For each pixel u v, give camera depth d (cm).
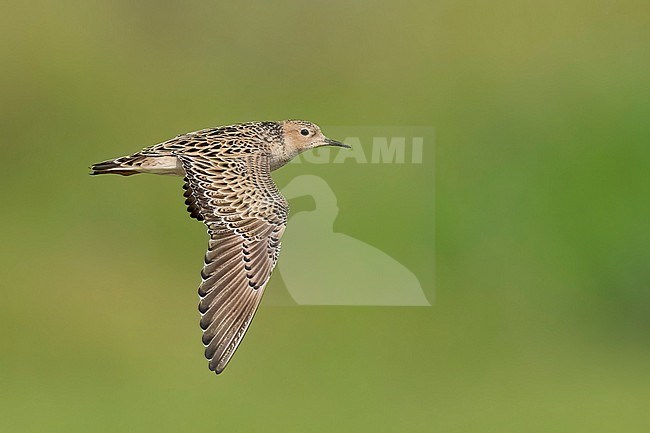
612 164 1666
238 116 1669
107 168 847
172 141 875
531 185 1647
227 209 810
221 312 764
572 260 1633
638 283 1611
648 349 1564
